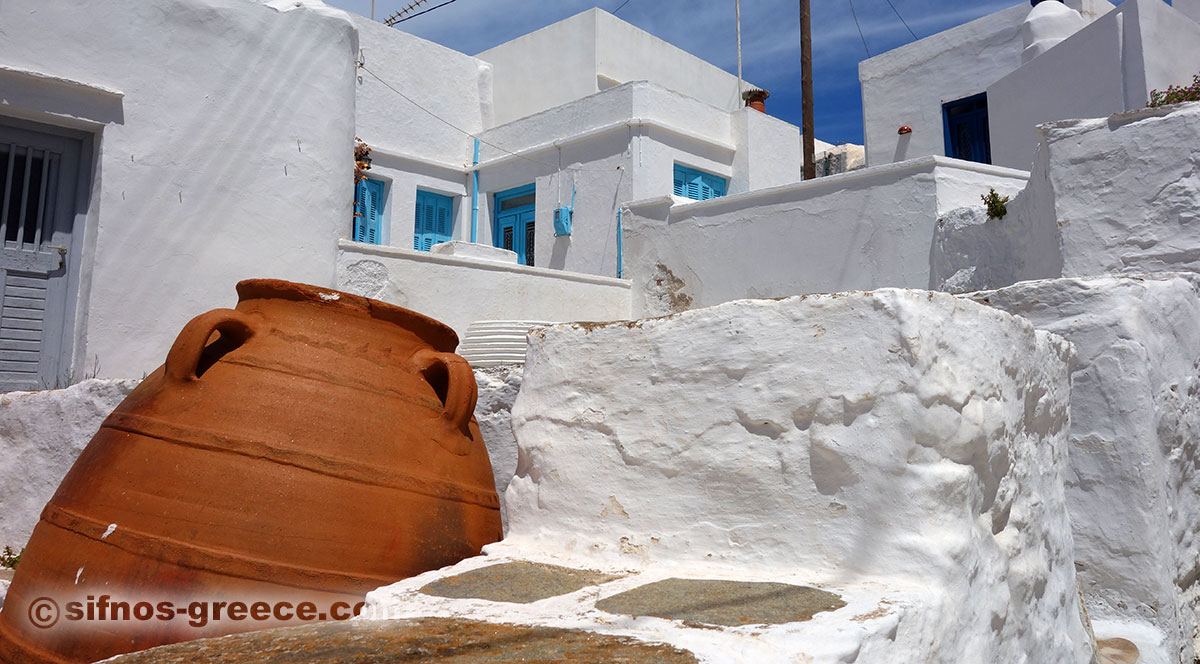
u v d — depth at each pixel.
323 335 3.19
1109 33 9.44
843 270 9.18
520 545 2.97
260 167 7.59
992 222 7.50
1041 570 2.72
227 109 7.43
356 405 3.05
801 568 2.35
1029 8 12.95
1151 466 3.46
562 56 15.62
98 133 6.86
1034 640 2.61
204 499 2.72
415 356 3.40
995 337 2.54
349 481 2.88
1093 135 5.42
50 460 5.62
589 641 1.79
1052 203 5.68
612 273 12.52
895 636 1.89
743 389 2.54
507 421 4.53
